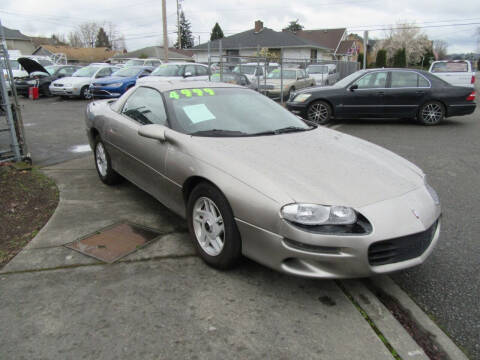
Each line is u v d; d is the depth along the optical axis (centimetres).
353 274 248
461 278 304
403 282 299
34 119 1107
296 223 245
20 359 210
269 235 256
